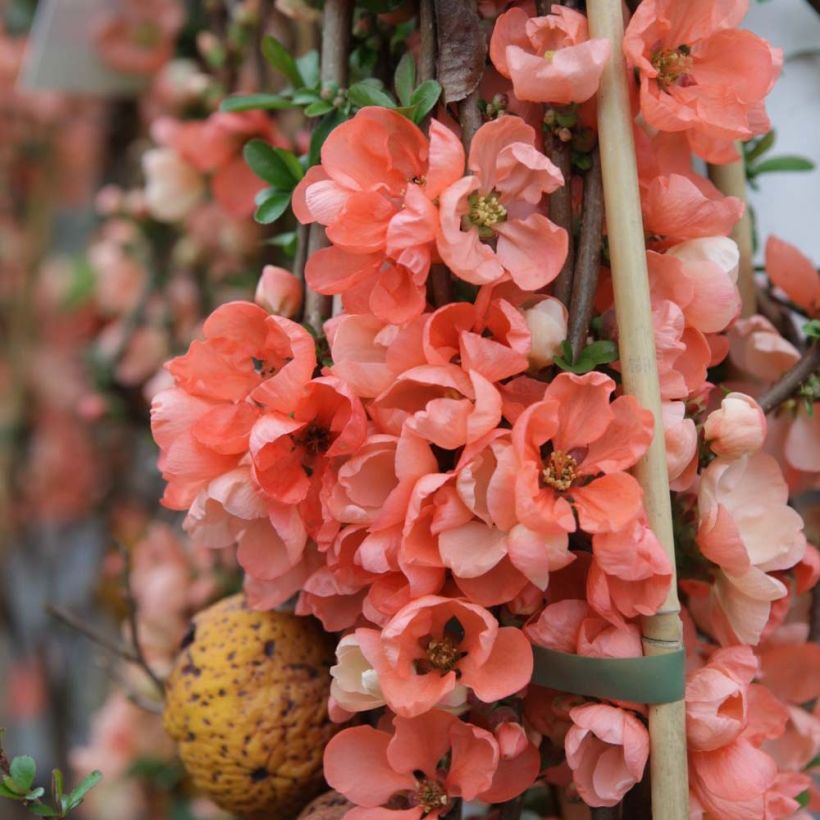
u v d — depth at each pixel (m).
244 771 0.78
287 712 0.78
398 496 0.71
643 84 0.72
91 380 1.26
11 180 1.77
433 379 0.70
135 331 1.19
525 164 0.71
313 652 0.80
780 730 0.75
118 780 1.08
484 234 0.72
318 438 0.74
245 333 0.75
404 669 0.71
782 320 0.84
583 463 0.71
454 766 0.73
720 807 0.72
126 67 1.02
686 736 0.72
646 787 0.74
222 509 0.75
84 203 1.76
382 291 0.72
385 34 0.81
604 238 0.75
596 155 0.74
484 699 0.71
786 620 0.85
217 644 0.79
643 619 0.72
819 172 1.05
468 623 0.71
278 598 0.77
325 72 0.79
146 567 1.04
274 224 1.00
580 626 0.72
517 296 0.73
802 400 0.80
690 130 0.75
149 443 1.24
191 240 1.11
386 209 0.72
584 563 0.73
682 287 0.74
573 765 0.71
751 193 1.05
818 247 1.06
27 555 1.64
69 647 1.55
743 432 0.74
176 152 0.99
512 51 0.71
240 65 1.00
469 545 0.70
